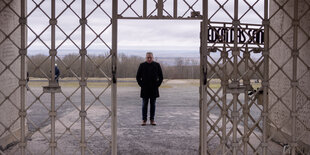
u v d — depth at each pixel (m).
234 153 4.83
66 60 28.58
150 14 4.48
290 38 5.78
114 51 4.46
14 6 5.98
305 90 5.36
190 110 11.19
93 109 11.38
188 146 6.16
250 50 4.90
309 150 5.22
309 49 5.17
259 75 4.88
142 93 8.28
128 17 4.46
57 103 13.27
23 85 4.50
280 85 6.33
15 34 6.10
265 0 4.66
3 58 5.55
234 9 4.67
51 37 4.43
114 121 4.58
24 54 4.45
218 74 4.84
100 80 26.42
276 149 5.89
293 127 4.82
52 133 4.59
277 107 6.50
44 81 26.78
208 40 4.74
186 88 21.58
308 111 5.28
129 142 6.48
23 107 4.53
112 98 4.55
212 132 7.55
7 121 5.82
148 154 5.61
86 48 4.47
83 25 4.43
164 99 14.68
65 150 5.84
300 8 5.44
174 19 4.52
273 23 6.62
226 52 4.81
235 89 4.76
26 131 6.94
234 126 4.80
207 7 4.55
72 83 24.72
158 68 8.26
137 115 10.07
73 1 4.43
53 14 4.40
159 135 7.14
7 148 5.77
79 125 8.38
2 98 5.55
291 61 5.78
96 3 4.43
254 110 11.05
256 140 6.68
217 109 11.46
